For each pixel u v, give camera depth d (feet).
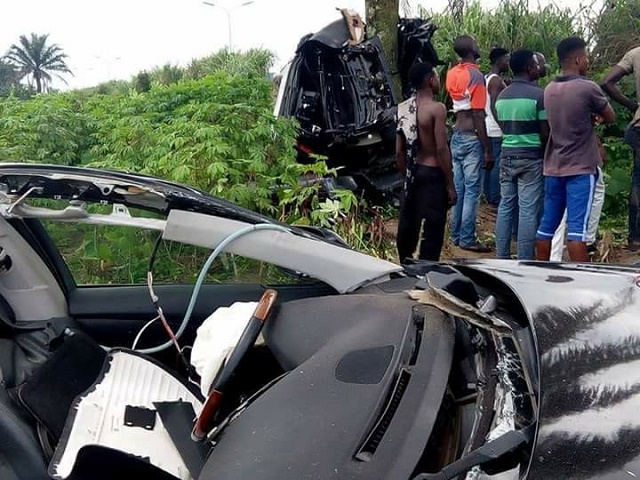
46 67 226.99
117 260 10.43
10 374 8.30
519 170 17.43
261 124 18.44
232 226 8.41
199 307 9.71
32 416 7.39
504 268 8.13
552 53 31.01
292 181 18.13
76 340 8.56
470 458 4.98
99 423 7.34
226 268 9.75
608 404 5.60
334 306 6.89
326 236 9.71
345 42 25.40
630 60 18.89
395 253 18.78
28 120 21.81
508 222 18.35
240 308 7.39
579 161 15.74
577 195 15.81
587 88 15.40
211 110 18.43
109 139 20.65
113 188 8.42
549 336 6.21
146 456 6.92
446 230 22.67
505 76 25.91
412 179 17.19
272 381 6.35
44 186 8.35
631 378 5.90
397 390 5.56
